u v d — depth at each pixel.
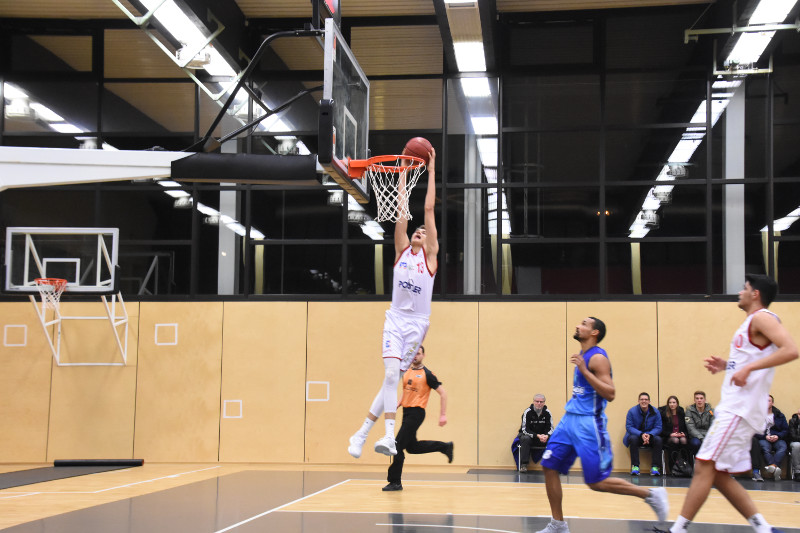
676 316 12.51
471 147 13.26
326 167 6.58
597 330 5.32
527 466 11.79
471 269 13.10
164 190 13.63
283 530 5.68
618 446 12.32
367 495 8.10
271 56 13.61
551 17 13.22
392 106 13.43
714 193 12.79
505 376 12.71
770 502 8.24
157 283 13.48
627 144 13.02
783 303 12.30
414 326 6.57
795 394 12.07
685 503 4.81
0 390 13.33
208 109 13.62
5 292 12.34
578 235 12.96
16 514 6.70
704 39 12.90
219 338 13.27
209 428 13.10
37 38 13.86
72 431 13.21
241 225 13.55
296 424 12.99
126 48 13.77
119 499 7.74
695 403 11.72
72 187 13.62
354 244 13.35
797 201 12.59
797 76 12.73
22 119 13.77
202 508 6.98
